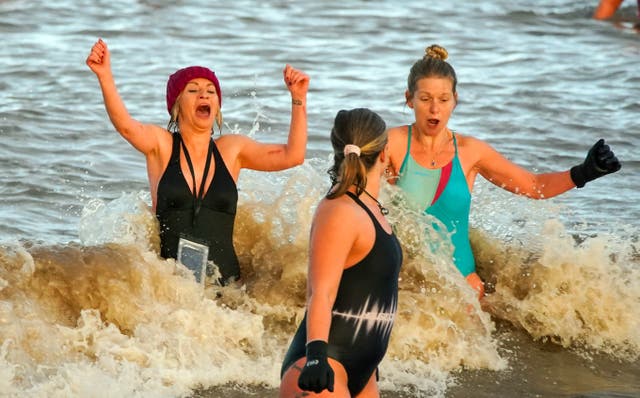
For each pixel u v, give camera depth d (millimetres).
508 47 47812
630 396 16984
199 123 19359
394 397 16484
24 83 37125
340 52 45094
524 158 30328
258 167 20031
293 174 22047
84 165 28109
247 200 21953
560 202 26297
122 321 17812
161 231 19562
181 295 18422
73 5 53250
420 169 19766
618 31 52375
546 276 20141
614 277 20188
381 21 52969
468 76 41344
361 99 36750
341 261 12852
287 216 21469
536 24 53875
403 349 18156
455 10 57094
